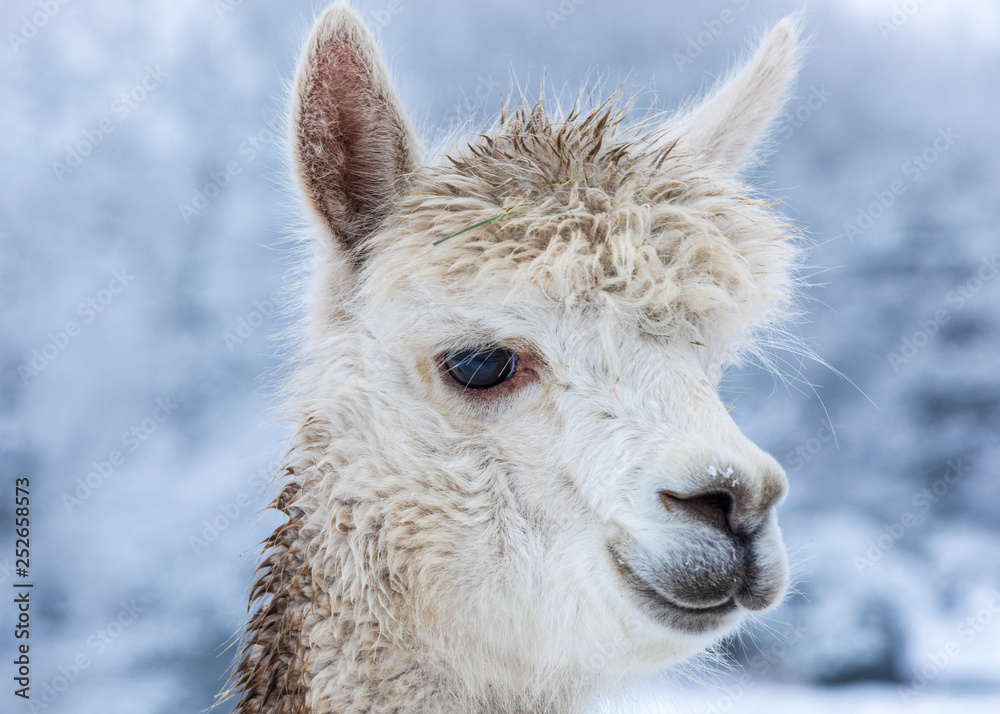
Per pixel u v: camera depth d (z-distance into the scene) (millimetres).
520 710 4000
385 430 3865
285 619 3951
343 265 4285
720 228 4078
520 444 3730
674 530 3402
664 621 3473
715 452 3369
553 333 3709
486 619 3717
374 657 3736
